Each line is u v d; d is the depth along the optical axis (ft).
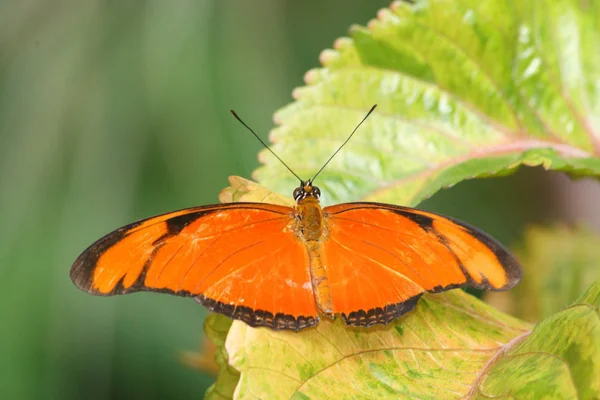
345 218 2.18
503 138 2.30
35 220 2.38
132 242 2.15
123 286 2.14
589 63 2.31
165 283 2.15
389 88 2.31
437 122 2.30
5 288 2.38
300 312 2.15
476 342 2.16
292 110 2.30
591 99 2.30
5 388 2.39
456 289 2.20
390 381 2.13
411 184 2.28
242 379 2.12
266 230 2.18
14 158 2.39
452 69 2.31
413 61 2.31
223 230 2.17
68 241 2.39
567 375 2.07
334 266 2.17
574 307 2.11
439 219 2.15
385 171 2.29
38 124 2.39
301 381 2.13
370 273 2.16
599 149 2.29
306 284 2.16
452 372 2.14
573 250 2.41
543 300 2.39
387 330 2.15
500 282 2.14
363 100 2.31
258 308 2.15
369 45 2.31
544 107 2.31
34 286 2.39
